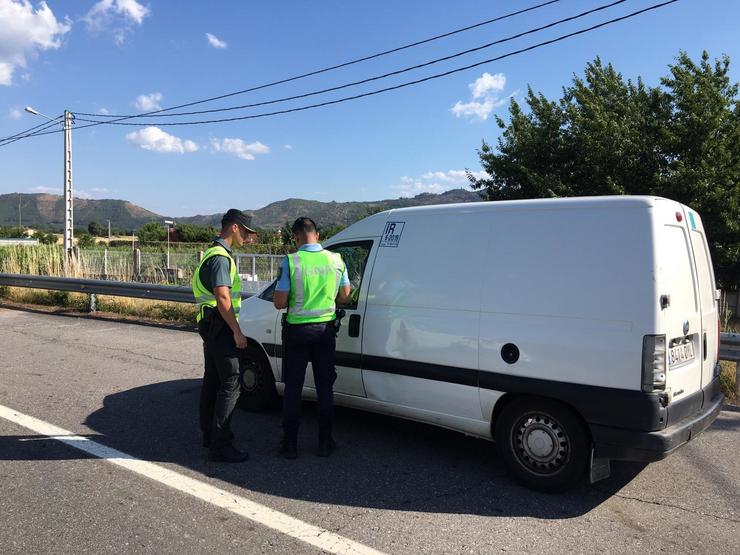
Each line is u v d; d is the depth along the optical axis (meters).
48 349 8.59
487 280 4.12
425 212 4.61
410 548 3.16
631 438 3.52
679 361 3.74
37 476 4.03
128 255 17.84
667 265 3.61
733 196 14.19
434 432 5.15
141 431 5.02
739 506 3.73
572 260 3.79
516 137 17.45
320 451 4.52
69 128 21.36
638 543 3.25
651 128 15.72
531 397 3.93
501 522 3.49
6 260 16.19
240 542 3.19
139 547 3.11
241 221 4.48
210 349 4.36
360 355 4.78
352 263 4.93
